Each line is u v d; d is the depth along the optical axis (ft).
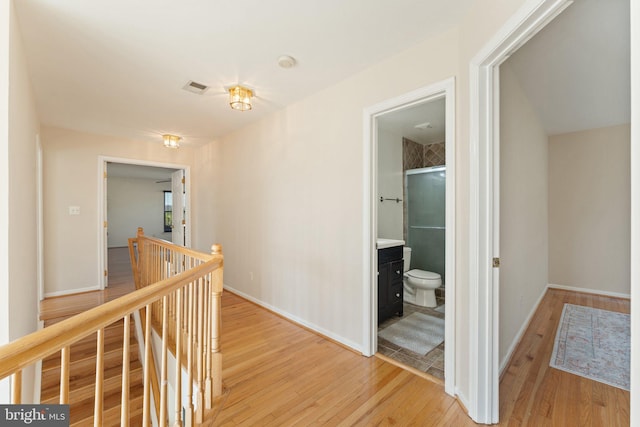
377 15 5.51
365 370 6.79
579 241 13.20
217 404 5.61
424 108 9.77
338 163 8.23
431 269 13.01
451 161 5.87
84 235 13.17
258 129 11.45
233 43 6.39
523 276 8.77
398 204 13.17
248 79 8.02
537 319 9.88
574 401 5.66
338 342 8.21
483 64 5.04
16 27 5.23
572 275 13.37
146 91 8.73
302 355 7.48
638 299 2.19
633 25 2.22
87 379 8.47
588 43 6.21
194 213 16.49
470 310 5.26
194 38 6.20
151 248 10.21
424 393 5.95
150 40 6.24
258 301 11.56
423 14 5.49
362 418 5.24
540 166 11.51
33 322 8.04
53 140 12.43
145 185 31.40
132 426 7.94
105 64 7.19
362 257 7.57
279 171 10.44
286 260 10.15
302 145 9.44
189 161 16.46
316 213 8.96
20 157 5.72
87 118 11.21
